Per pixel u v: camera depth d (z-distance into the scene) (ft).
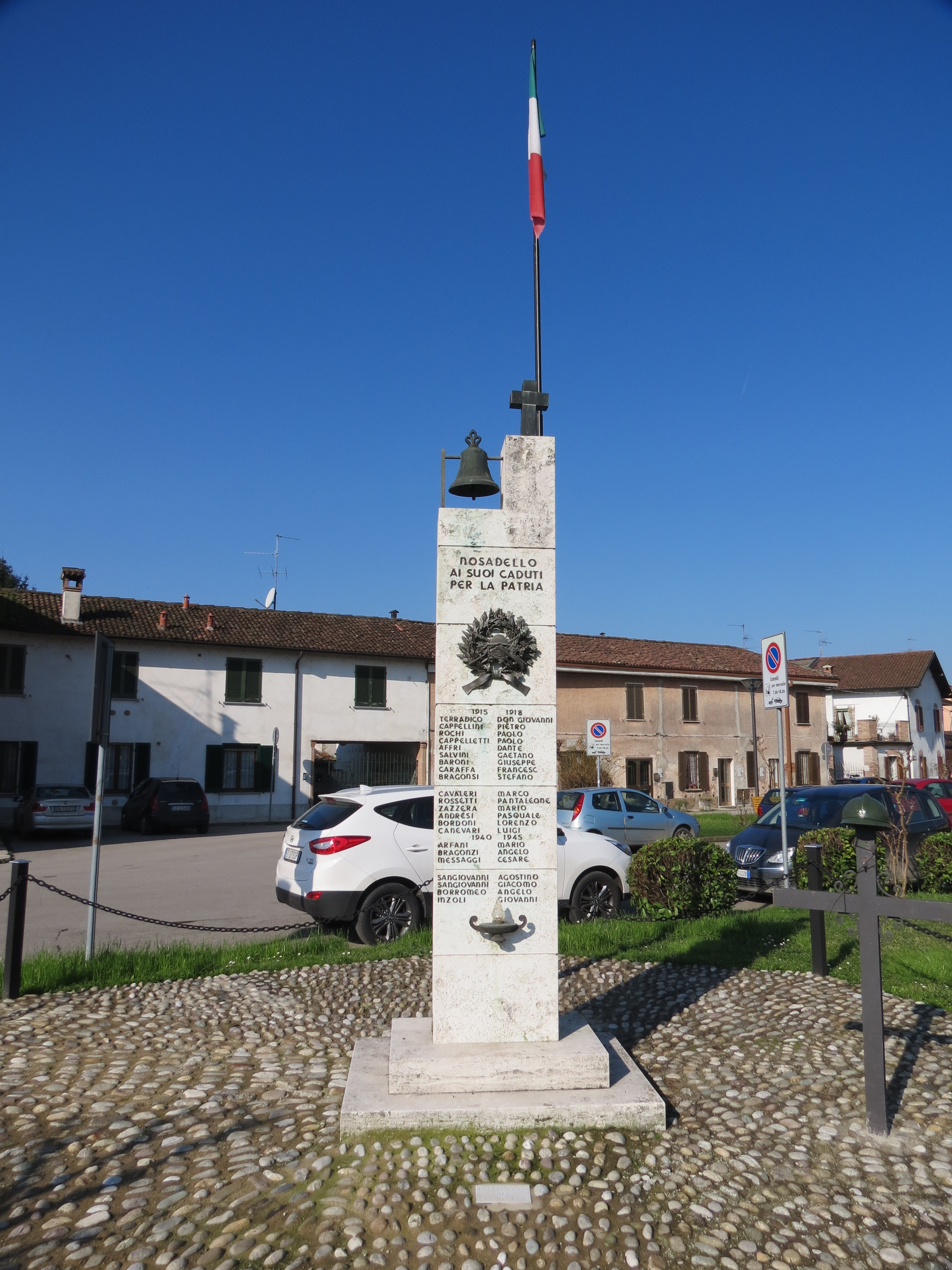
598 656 115.24
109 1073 17.16
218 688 98.94
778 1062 17.16
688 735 118.42
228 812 97.81
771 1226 11.62
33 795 79.30
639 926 30.50
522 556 17.08
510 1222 11.68
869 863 14.25
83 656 92.89
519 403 18.16
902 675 151.94
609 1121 14.32
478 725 16.60
